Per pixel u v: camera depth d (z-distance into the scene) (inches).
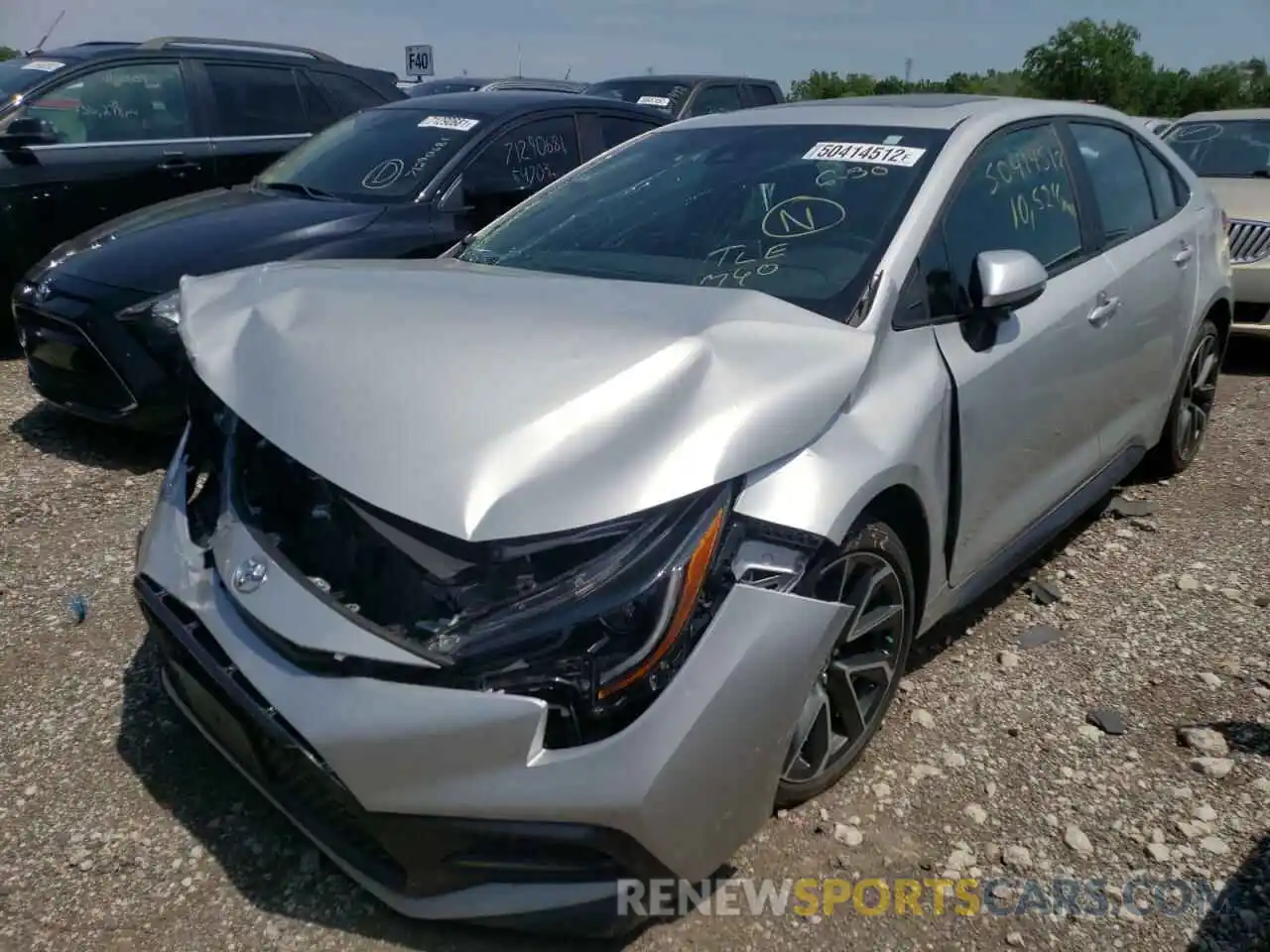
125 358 188.5
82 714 123.7
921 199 121.5
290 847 103.9
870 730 113.8
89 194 273.7
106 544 167.3
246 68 305.1
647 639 84.0
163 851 103.2
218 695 93.3
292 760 87.9
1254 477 198.7
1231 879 101.0
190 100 292.2
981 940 94.3
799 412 93.0
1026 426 130.4
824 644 93.0
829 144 135.7
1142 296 158.2
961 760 117.3
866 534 102.3
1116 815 109.3
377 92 337.7
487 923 88.1
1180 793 112.4
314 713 85.0
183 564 101.7
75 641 139.3
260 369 101.9
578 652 83.1
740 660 87.2
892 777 114.3
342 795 85.6
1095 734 122.2
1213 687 131.3
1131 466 172.1
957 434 115.6
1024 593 155.3
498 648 82.9
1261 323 273.6
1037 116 149.5
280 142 307.1
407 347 97.8
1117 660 137.6
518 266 133.2
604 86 488.7
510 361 93.8
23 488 188.9
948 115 137.9
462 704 82.1
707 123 153.8
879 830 106.9
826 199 125.6
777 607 89.3
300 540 96.1
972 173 129.7
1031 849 104.7
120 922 95.1
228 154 297.0
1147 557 166.6
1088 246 150.2
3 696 127.1
